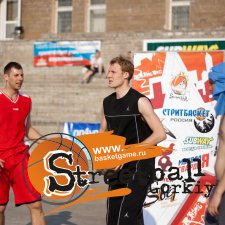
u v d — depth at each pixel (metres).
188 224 8.26
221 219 5.94
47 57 25.39
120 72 6.71
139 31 24.62
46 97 23.77
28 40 25.84
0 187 7.85
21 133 7.93
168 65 8.35
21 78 7.86
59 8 28.38
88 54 24.52
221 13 24.19
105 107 6.88
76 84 23.45
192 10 24.75
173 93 8.33
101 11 27.50
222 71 6.46
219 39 21.64
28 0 28.75
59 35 25.20
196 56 8.22
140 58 8.45
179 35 22.94
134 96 6.67
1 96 7.82
